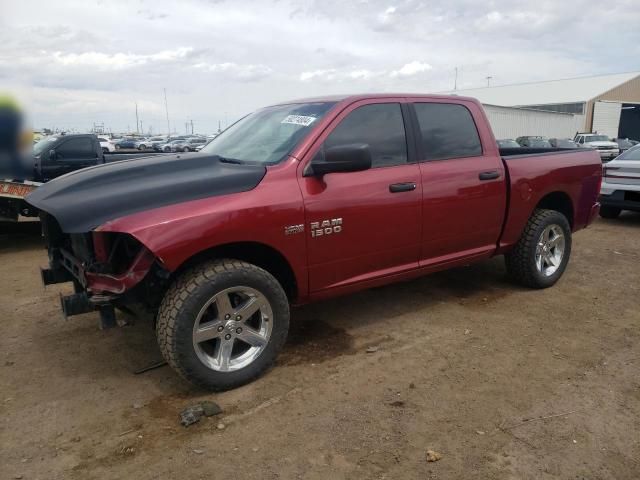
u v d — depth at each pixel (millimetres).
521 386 3406
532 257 5129
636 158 9133
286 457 2727
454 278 5766
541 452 2744
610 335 4211
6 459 2738
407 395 3309
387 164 4027
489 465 2646
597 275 5898
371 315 4688
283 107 4363
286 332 3568
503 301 5020
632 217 10055
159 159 3662
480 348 3977
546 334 4234
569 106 47094
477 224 4613
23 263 6961
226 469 2643
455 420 3031
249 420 3061
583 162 5559
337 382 3482
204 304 3168
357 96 4012
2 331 4453
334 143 3760
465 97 4711
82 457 2754
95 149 10641
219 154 4117
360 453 2752
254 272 3344
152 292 3326
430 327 4398
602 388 3377
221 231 3174
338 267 3799
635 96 49781
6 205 7746
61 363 3836
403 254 4172
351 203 3738
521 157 4969
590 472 2596
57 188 3336
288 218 3441
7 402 3299
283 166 3537
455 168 4383
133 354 3971
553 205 5688
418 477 2568
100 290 3201
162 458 2732
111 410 3195
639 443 2818
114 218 2996
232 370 3359
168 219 3031
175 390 3428
